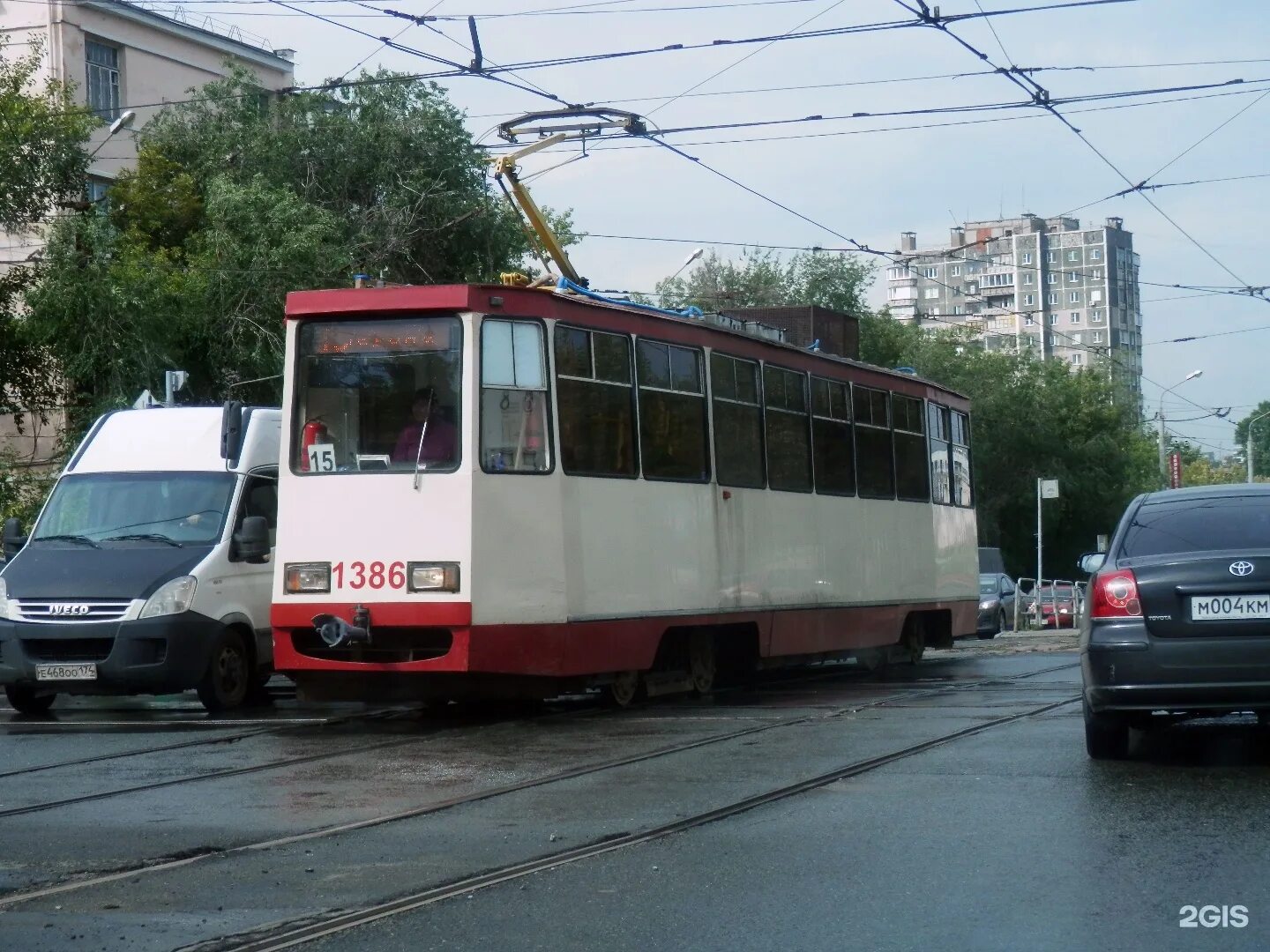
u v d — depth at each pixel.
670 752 10.84
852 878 6.63
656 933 5.79
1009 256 168.62
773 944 5.58
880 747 10.85
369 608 13.03
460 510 12.96
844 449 19.61
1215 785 8.93
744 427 17.03
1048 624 44.91
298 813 8.62
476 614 12.89
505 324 13.44
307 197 35.41
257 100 37.25
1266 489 10.24
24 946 5.75
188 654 14.74
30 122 31.64
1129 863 6.80
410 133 36.12
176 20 41.88
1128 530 10.05
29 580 14.80
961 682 17.50
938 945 5.51
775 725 12.38
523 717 13.92
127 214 34.81
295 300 13.58
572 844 7.52
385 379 13.36
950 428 23.58
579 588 13.84
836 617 18.95
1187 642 9.35
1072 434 74.94
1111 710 9.59
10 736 13.14
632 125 18.17
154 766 10.84
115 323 29.62
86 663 14.41
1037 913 5.93
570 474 13.87
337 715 14.45
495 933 5.84
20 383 32.50
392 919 6.10
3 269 35.47
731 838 7.59
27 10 38.72
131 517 15.76
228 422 15.54
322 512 13.30
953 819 7.96
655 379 15.33
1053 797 8.56
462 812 8.54
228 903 6.41
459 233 36.59
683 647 15.95
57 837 8.05
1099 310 166.50
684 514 15.60
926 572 21.98
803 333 36.00
